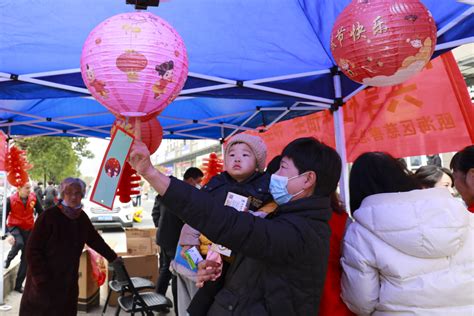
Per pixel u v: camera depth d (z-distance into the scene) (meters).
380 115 3.87
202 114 5.66
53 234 3.15
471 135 3.16
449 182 2.53
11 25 2.63
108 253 3.64
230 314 1.32
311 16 2.89
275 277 1.27
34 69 3.09
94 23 2.70
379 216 1.36
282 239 1.17
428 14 1.82
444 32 2.54
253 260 1.32
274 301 1.26
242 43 3.12
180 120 5.43
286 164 1.37
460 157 2.00
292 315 1.26
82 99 4.94
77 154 22.53
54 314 3.10
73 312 3.26
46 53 2.94
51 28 2.70
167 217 3.09
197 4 2.70
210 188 1.83
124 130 1.18
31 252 3.07
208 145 21.98
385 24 1.75
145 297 3.94
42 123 5.59
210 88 3.35
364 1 1.85
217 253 1.43
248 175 1.80
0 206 6.08
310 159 1.33
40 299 3.08
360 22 1.81
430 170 2.55
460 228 1.27
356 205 1.58
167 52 1.33
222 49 3.15
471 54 6.86
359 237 1.42
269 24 2.96
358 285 1.39
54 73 3.04
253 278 1.32
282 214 1.31
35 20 2.62
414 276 1.31
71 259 3.23
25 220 6.04
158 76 1.32
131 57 1.28
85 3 2.53
